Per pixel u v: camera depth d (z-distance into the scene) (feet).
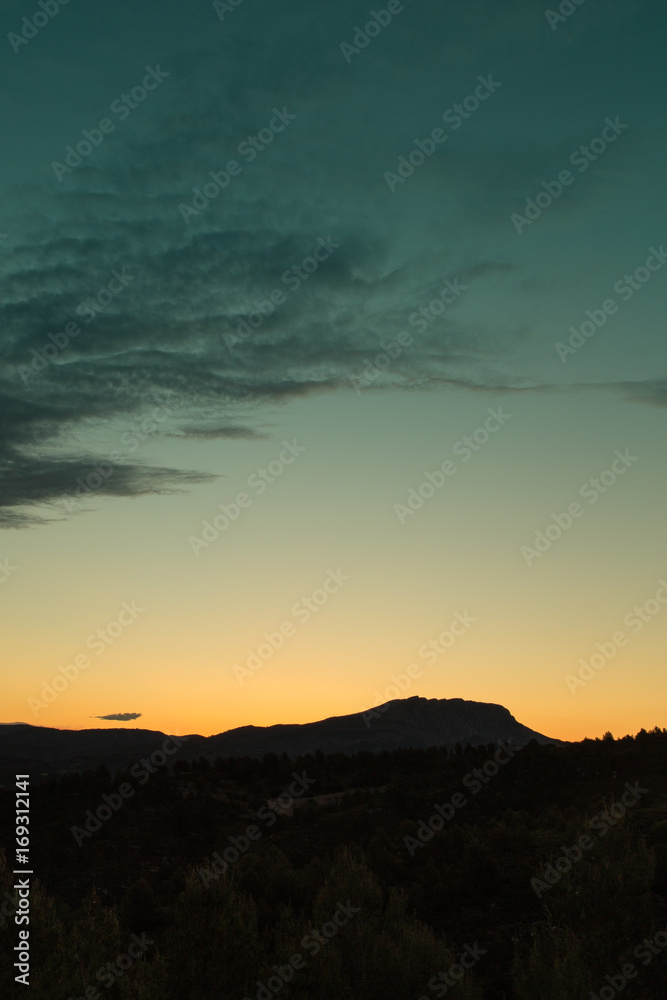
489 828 152.97
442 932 106.22
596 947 78.54
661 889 100.17
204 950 82.07
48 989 72.69
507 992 88.74
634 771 172.65
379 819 174.60
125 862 160.56
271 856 147.95
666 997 74.95
